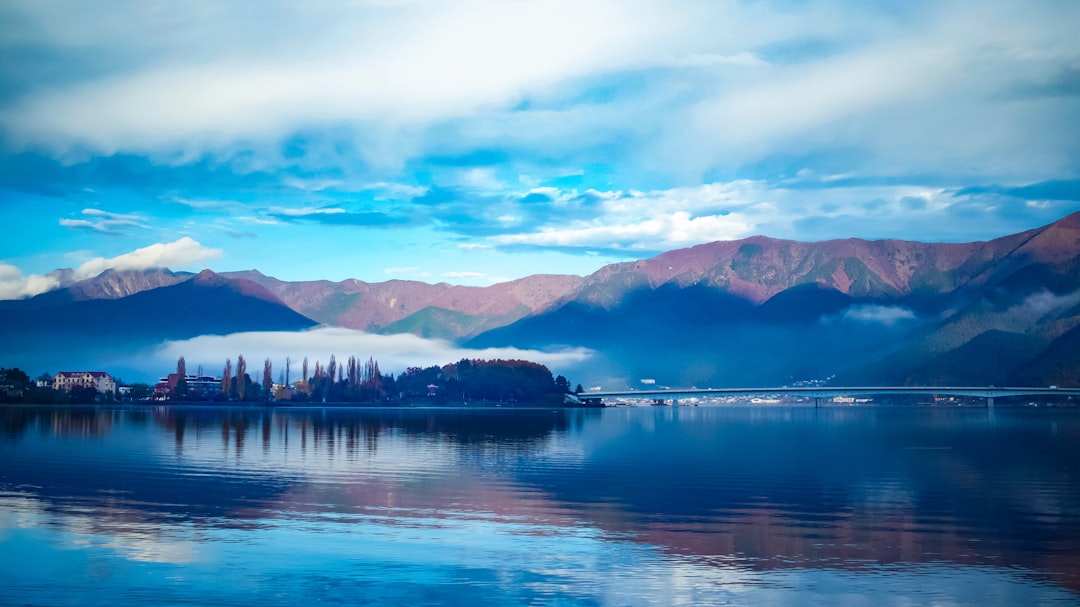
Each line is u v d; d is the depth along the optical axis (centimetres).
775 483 7350
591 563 4228
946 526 5206
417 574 4000
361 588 3778
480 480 7406
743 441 14162
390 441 12975
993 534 4956
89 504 5797
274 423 19738
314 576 3944
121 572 3981
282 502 5941
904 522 5341
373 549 4462
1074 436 15600
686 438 15138
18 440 12256
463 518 5372
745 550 4528
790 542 4725
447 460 9475
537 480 7481
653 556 4384
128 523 5091
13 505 5747
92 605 3522
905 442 13725
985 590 3812
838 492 6731
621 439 14688
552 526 5134
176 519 5234
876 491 6800
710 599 3675
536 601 3628
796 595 3738
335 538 4712
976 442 13675
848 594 3753
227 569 4044
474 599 3644
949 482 7450
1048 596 3725
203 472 7812
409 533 4875
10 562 4138
